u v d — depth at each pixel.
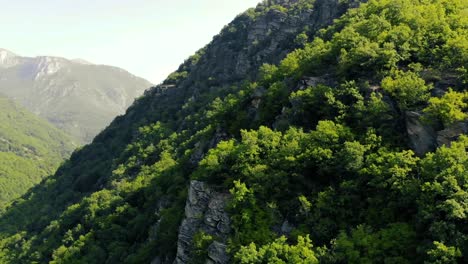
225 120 86.38
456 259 38.16
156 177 110.25
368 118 56.94
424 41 66.94
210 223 55.25
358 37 72.94
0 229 160.62
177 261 57.44
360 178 50.09
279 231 50.47
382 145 53.78
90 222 113.38
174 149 132.38
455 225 40.19
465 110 53.22
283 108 70.00
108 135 196.62
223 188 58.34
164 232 72.19
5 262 125.00
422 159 48.53
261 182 54.72
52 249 114.69
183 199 77.00
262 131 62.09
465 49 60.81
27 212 168.62
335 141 54.78
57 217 142.12
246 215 50.91
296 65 83.81
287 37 159.12
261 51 164.88
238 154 59.09
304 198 49.88
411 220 44.94
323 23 149.38
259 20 179.75
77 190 160.38
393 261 40.91
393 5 82.19
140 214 99.69
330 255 43.09
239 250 45.81
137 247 89.38
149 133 156.62
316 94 64.56
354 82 63.19
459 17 71.81
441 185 42.41
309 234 47.81
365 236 44.09
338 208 49.06
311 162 54.12
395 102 58.53
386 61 64.19
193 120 142.62
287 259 43.09
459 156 44.94
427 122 53.06
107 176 146.75
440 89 57.94
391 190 47.25
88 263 95.31
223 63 179.62
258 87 84.75
